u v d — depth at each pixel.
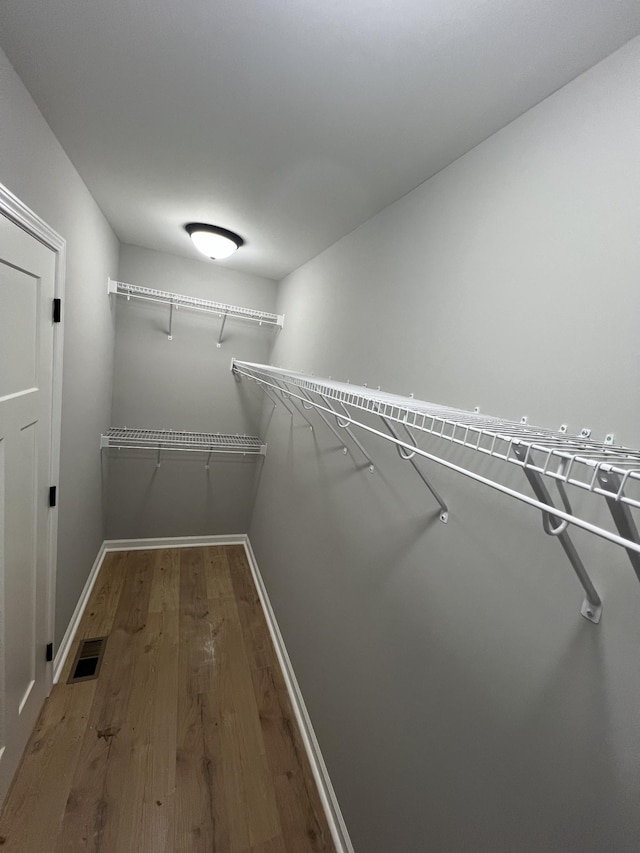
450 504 0.88
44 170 1.15
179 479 2.95
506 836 0.66
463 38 0.67
